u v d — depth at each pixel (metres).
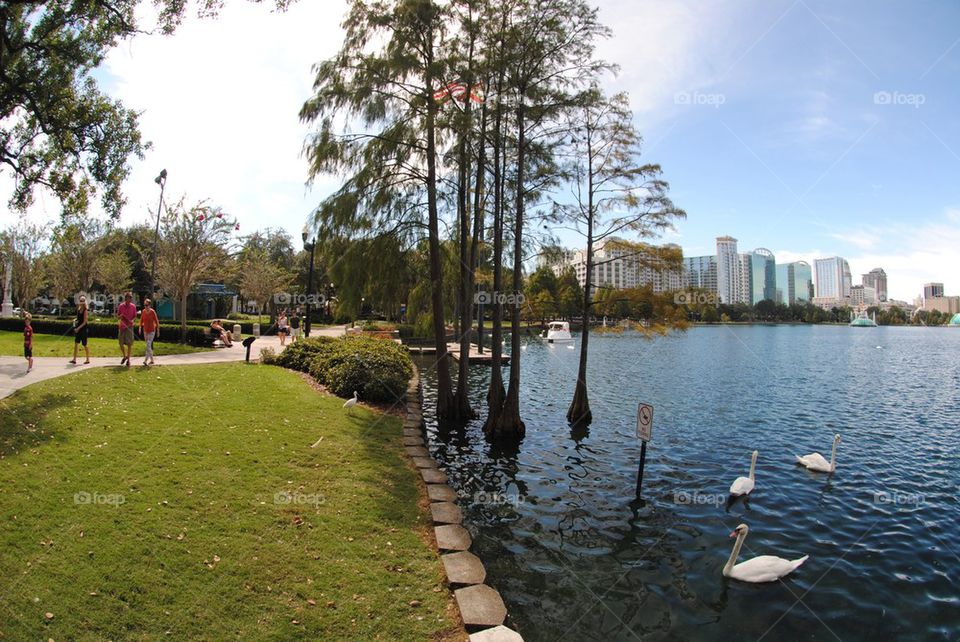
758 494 9.84
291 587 5.22
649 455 12.33
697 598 6.21
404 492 8.30
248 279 43.31
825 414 18.19
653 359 37.69
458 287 15.18
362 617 4.93
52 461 7.15
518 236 13.36
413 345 36.28
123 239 43.81
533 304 24.25
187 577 5.09
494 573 6.65
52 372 12.95
